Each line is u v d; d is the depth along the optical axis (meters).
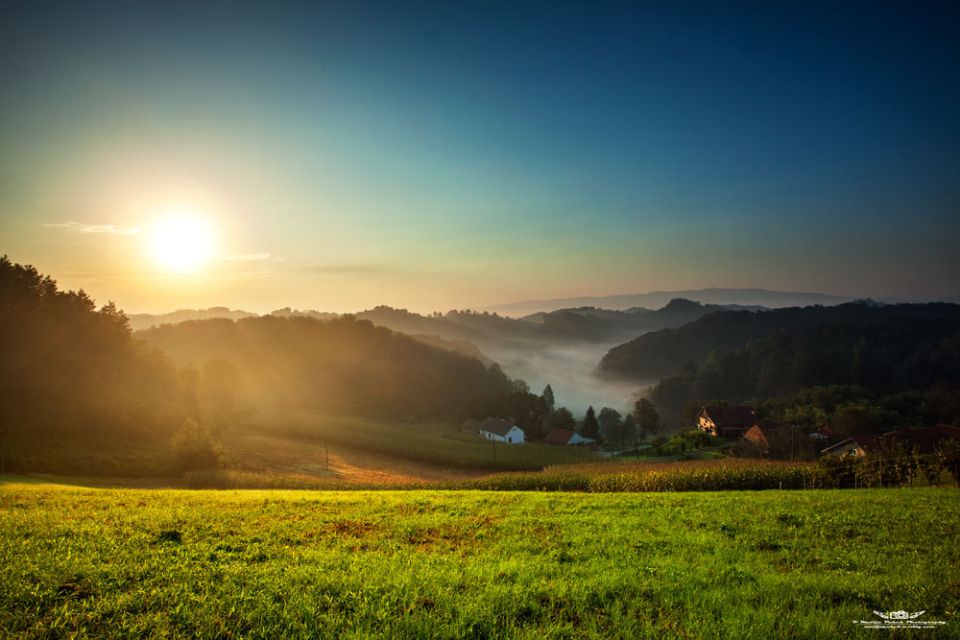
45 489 27.48
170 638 8.12
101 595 9.58
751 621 9.02
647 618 9.16
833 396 122.06
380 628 8.39
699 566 12.45
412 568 11.52
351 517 18.31
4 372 66.06
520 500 23.56
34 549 12.79
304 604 9.16
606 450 125.69
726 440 108.25
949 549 14.67
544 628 8.62
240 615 8.72
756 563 13.03
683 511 20.55
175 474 58.56
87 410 66.94
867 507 21.53
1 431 58.78
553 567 12.00
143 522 16.41
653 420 141.50
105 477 55.78
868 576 11.99
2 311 73.12
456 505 21.75
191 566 11.58
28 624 8.35
